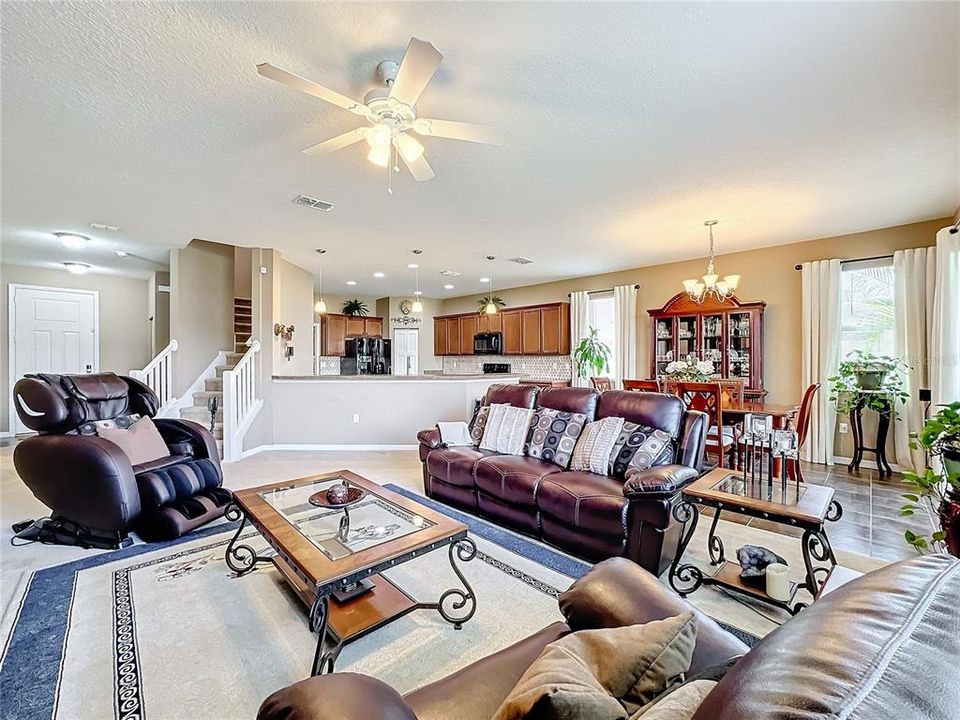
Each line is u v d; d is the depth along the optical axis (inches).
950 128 101.8
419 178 98.5
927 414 169.0
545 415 135.7
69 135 103.7
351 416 231.6
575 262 252.5
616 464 113.2
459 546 82.3
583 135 104.7
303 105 92.1
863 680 18.7
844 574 59.4
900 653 20.4
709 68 80.4
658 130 102.5
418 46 60.3
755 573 88.2
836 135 105.3
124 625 78.5
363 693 32.1
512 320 341.7
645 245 211.8
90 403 122.3
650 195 144.3
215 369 241.0
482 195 144.0
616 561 54.8
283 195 143.8
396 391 233.3
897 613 23.4
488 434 145.6
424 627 79.0
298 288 269.4
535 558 105.3
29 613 81.8
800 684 19.1
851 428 189.3
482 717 38.4
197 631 77.0
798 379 206.7
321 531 80.0
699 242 205.5
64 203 150.4
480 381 242.2
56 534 112.3
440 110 94.5
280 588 91.0
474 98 89.9
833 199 148.7
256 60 77.8
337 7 65.9
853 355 194.4
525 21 69.1
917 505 139.3
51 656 70.2
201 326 234.8
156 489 114.0
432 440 148.3
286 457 209.3
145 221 171.8
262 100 90.2
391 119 79.0
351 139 85.4
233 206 154.4
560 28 70.6
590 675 31.3
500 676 43.3
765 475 106.3
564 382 285.6
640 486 91.6
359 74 82.0
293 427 229.5
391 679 66.4
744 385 209.2
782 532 122.1
